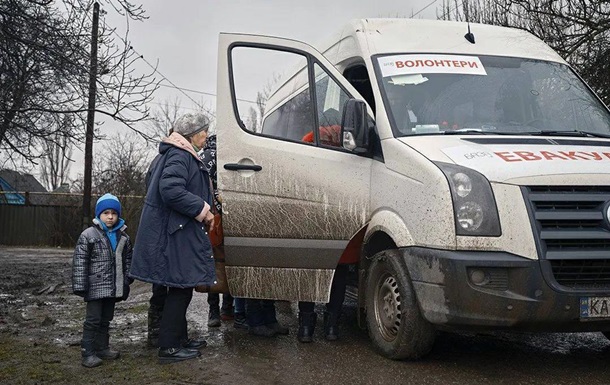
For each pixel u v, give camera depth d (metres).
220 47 5.70
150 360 5.25
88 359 5.06
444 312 4.54
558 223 4.47
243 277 5.63
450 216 4.51
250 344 5.78
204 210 5.03
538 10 11.58
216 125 5.63
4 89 10.54
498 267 4.37
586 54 11.06
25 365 5.09
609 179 4.59
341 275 5.74
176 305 5.17
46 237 27.80
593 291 4.36
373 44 5.99
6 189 30.23
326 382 4.59
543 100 5.84
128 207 23.92
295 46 5.82
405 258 4.83
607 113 5.98
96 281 5.14
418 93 5.59
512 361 5.14
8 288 10.12
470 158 4.70
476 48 6.17
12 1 10.41
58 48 10.77
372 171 5.34
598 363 5.11
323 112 5.65
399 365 4.99
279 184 5.53
